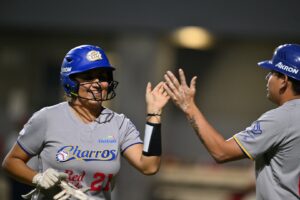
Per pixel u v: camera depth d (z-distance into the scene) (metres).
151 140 14.01
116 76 43.12
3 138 51.66
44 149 13.83
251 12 39.84
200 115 14.17
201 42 45.94
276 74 14.26
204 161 53.72
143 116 41.84
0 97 56.28
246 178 46.75
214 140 13.96
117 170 13.88
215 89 56.59
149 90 14.42
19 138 13.99
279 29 39.78
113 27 40.50
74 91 13.86
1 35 51.44
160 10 40.06
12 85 56.25
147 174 14.16
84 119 13.95
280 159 13.81
